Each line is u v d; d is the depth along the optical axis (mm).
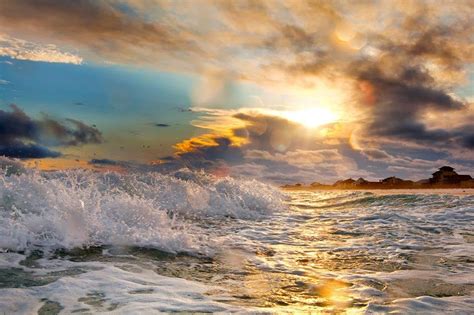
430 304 3184
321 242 6125
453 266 4578
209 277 3975
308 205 12453
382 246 5793
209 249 5223
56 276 3662
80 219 5219
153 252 4766
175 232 5746
